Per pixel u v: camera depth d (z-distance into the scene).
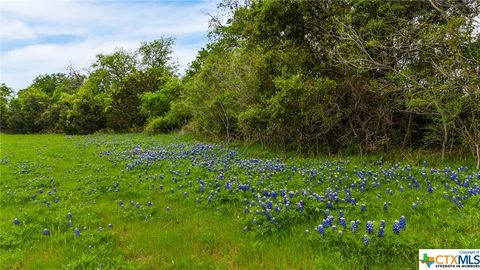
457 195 7.96
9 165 18.72
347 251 5.84
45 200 10.38
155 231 7.67
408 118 15.32
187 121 36.00
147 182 11.99
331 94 15.83
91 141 32.50
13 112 60.28
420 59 13.99
